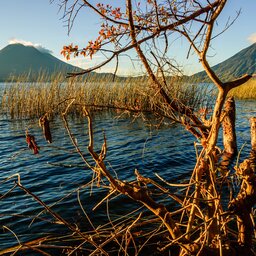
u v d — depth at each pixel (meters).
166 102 3.67
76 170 9.07
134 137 14.36
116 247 4.72
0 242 5.00
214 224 3.56
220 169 3.95
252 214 4.00
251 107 24.75
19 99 20.09
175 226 3.46
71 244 4.85
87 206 6.29
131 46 2.74
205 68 2.88
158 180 8.12
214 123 3.19
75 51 2.91
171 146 12.26
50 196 6.96
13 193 7.22
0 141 13.63
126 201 6.44
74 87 19.14
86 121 19.25
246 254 3.40
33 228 5.43
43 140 13.83
